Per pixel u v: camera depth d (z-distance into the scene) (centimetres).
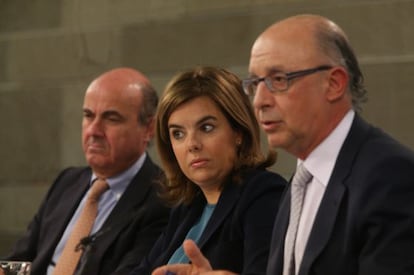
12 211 1033
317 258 345
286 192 419
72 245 610
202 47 891
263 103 362
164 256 509
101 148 625
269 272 396
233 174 496
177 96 493
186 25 902
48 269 641
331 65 358
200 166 489
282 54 357
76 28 988
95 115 629
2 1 1040
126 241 584
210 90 487
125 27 948
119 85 631
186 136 492
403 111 756
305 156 379
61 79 1001
